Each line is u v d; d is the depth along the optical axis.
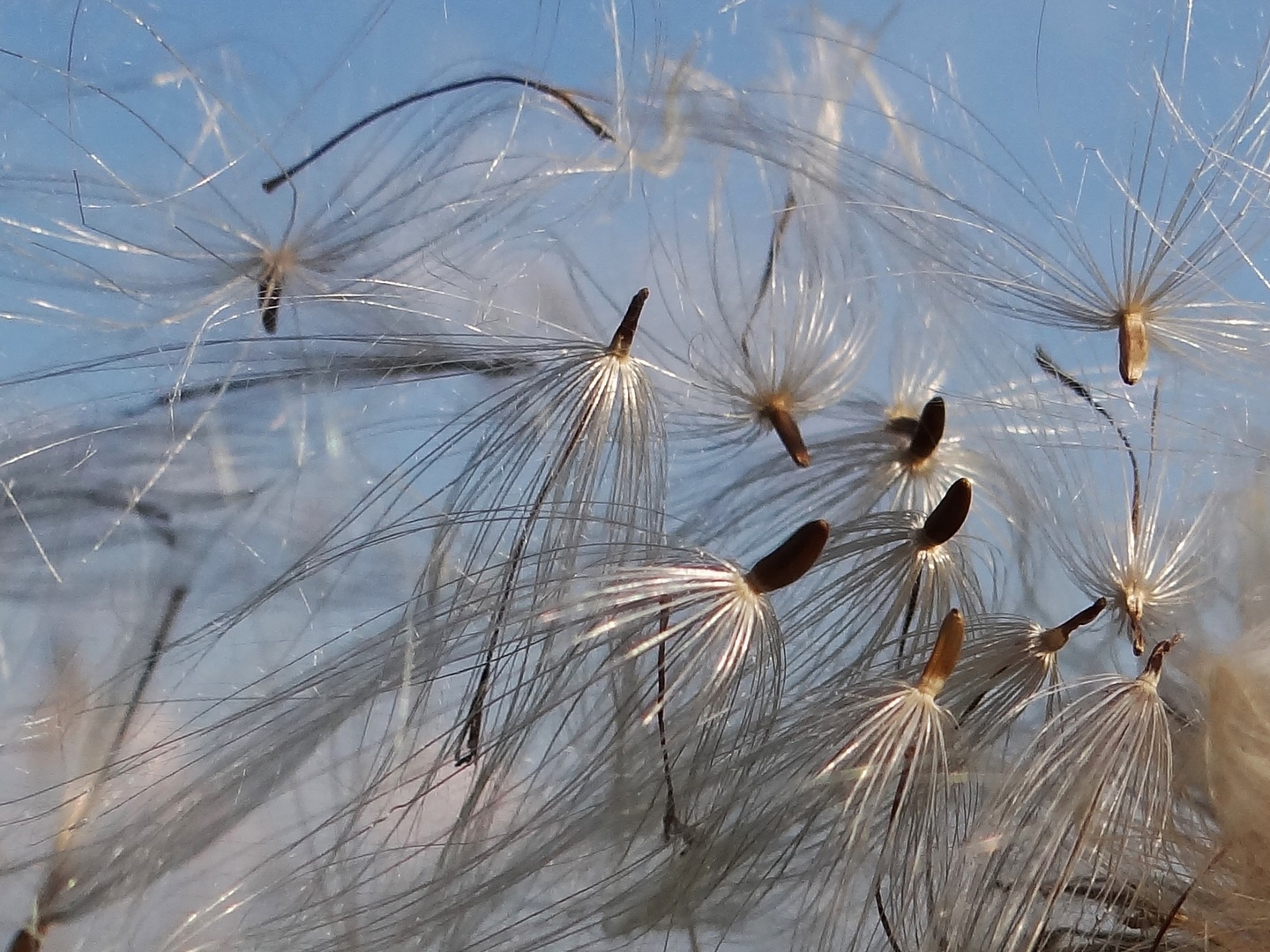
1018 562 0.10
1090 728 0.09
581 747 0.09
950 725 0.09
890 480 0.10
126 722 0.10
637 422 0.10
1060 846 0.09
